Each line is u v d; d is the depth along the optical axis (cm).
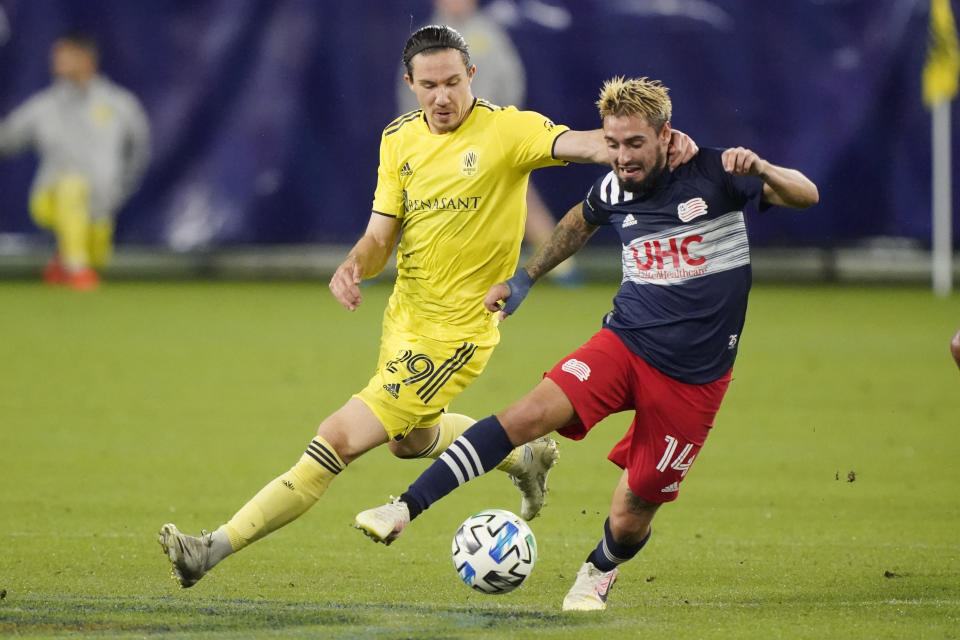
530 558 1775
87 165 6556
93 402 3688
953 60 6397
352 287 1911
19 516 2397
